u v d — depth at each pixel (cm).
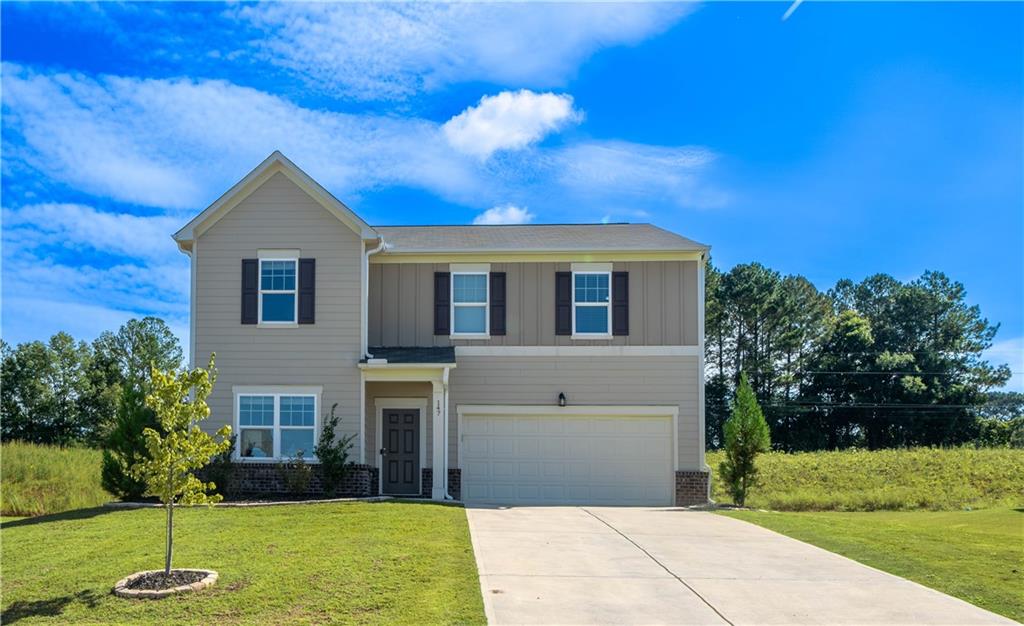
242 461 2042
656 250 2234
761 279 6081
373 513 1598
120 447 1831
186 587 1048
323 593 1036
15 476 2527
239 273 2125
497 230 2555
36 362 5316
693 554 1322
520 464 2225
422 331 2252
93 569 1159
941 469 3453
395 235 2461
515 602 1020
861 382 6125
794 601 1048
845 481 3253
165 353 5862
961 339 6531
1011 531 1652
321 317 2108
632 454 2223
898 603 1042
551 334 2245
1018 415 6544
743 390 2231
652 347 2233
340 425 2073
